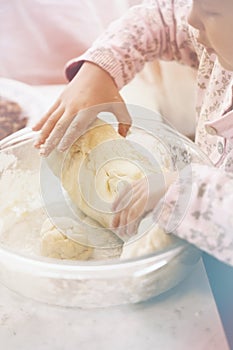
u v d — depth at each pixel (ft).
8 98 3.18
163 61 3.34
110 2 3.68
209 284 2.05
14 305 1.97
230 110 2.58
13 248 2.06
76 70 2.94
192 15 2.19
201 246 1.98
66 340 1.86
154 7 3.15
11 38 3.65
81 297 1.92
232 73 2.65
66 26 3.65
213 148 2.78
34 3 3.64
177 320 1.92
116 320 1.92
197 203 2.02
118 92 2.89
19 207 2.30
